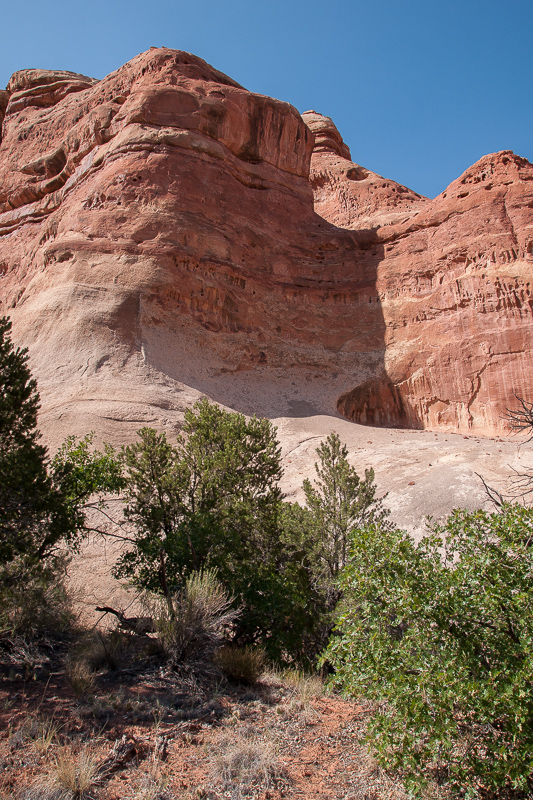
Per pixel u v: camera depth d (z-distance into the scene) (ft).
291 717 21.36
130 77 137.08
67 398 84.94
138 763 17.20
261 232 130.31
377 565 19.06
